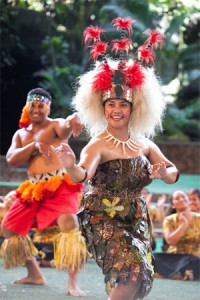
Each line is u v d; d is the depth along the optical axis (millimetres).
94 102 6727
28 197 9289
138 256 6273
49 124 9305
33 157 9375
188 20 27047
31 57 29125
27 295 8781
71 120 8312
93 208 6520
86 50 29422
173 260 10906
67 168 6031
